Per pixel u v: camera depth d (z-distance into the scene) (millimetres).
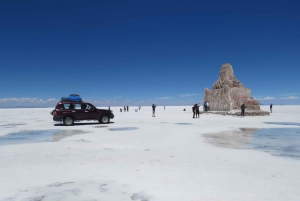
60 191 4680
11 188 4848
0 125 20484
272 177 5414
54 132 14930
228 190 4617
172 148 9086
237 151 8484
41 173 5855
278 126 17688
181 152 8320
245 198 4223
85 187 4883
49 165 6609
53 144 10242
